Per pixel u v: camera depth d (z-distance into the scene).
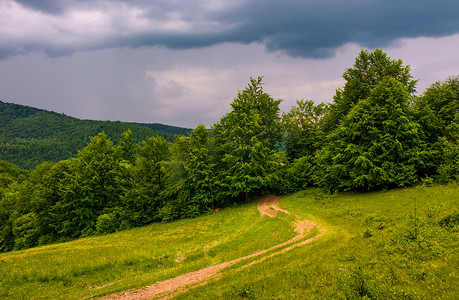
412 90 36.59
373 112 30.86
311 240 18.00
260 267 12.27
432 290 6.93
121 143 55.88
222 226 29.95
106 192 45.22
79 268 15.36
